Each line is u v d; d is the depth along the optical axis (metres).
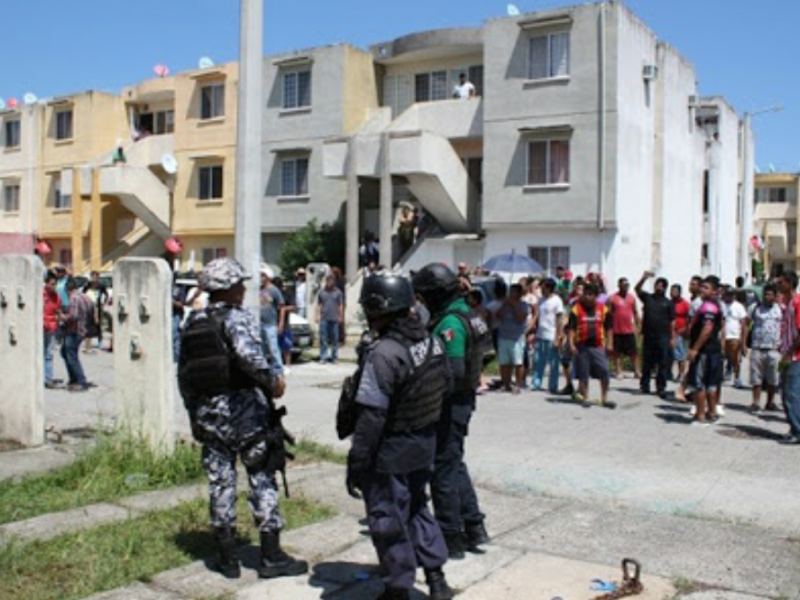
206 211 33.06
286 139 30.36
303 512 6.59
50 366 14.02
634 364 16.08
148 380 7.88
